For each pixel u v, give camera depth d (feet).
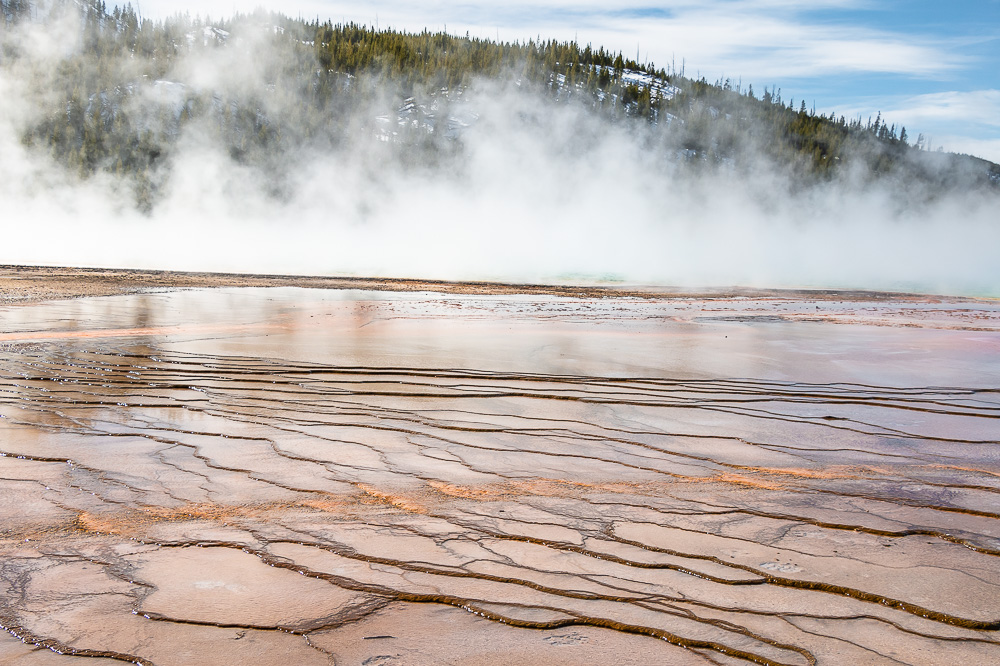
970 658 8.12
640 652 8.20
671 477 14.88
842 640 8.46
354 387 23.15
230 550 10.93
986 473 15.35
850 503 13.30
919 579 10.07
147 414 19.49
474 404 21.13
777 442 17.66
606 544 11.23
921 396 23.00
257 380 24.02
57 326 37.40
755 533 11.76
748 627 8.73
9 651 8.17
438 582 9.86
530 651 8.19
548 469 15.29
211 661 7.98
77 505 12.84
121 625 8.73
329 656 8.08
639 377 25.39
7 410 19.74
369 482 14.26
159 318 41.86
